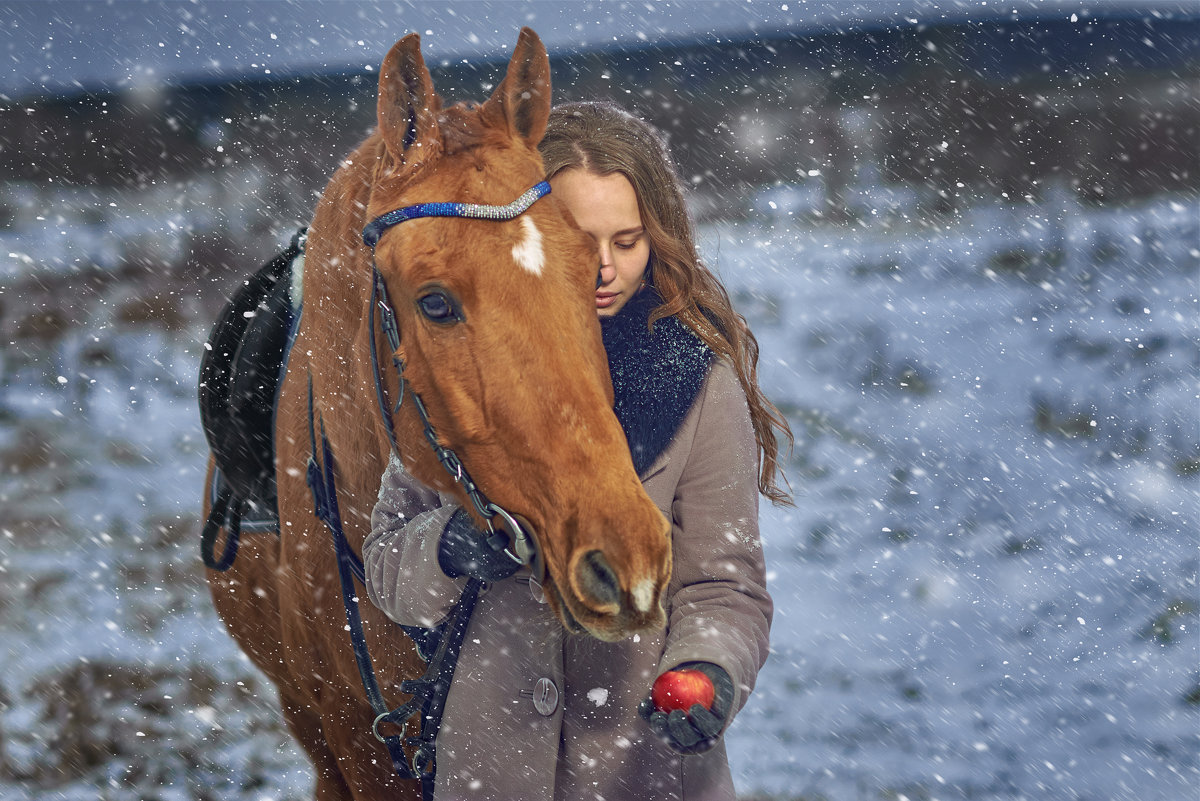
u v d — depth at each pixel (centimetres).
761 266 1617
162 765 371
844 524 593
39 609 504
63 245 1680
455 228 148
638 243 183
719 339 183
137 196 2091
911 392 888
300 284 234
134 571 555
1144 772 356
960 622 471
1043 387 882
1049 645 448
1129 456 702
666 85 3025
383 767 217
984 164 2355
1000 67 2953
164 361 1070
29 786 357
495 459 148
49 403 920
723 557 175
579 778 175
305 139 2370
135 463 760
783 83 2903
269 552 249
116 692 421
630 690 176
